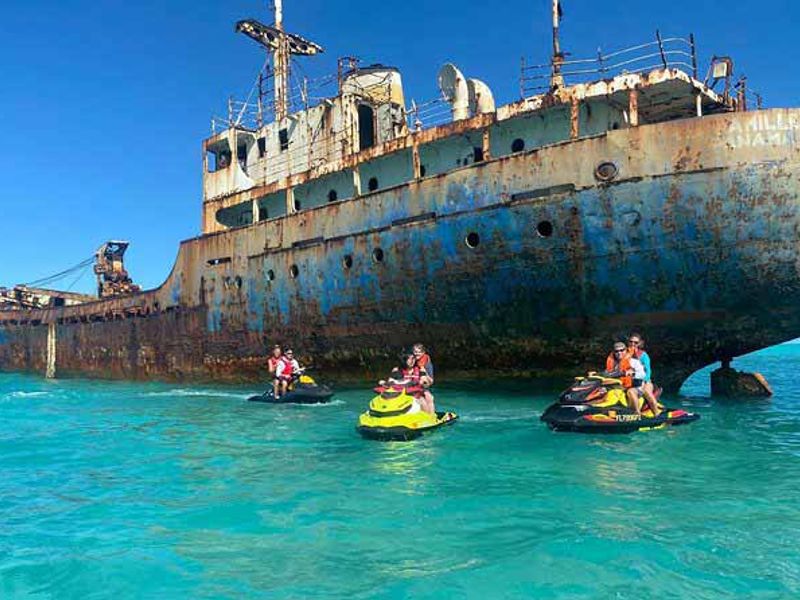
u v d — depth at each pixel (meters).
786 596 4.16
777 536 5.25
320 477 7.77
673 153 13.08
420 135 16.95
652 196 13.23
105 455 9.80
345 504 6.53
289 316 19.80
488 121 15.84
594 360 15.00
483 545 5.21
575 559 4.81
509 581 4.47
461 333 16.23
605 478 7.29
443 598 4.25
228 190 23.78
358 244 17.61
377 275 17.22
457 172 15.59
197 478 7.97
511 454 8.73
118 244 34.69
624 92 14.33
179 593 4.52
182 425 12.90
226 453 9.61
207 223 23.97
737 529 5.43
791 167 12.52
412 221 16.38
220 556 5.17
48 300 37.28
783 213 12.61
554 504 6.31
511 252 14.79
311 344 19.45
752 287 13.04
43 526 6.10
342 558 5.05
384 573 4.72
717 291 13.25
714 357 14.57
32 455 9.95
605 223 13.67
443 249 15.82
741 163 12.69
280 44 26.64
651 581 4.41
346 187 19.66
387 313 17.27
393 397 10.59
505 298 15.18
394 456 8.88
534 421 11.53
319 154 21.39
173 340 24.64
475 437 10.05
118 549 5.41
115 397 20.08
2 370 35.94
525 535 5.41
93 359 29.45
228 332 22.08
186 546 5.43
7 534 5.88
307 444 10.13
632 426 10.08
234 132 23.62
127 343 27.30
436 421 10.80
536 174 14.43
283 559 5.07
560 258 14.23
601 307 14.17
